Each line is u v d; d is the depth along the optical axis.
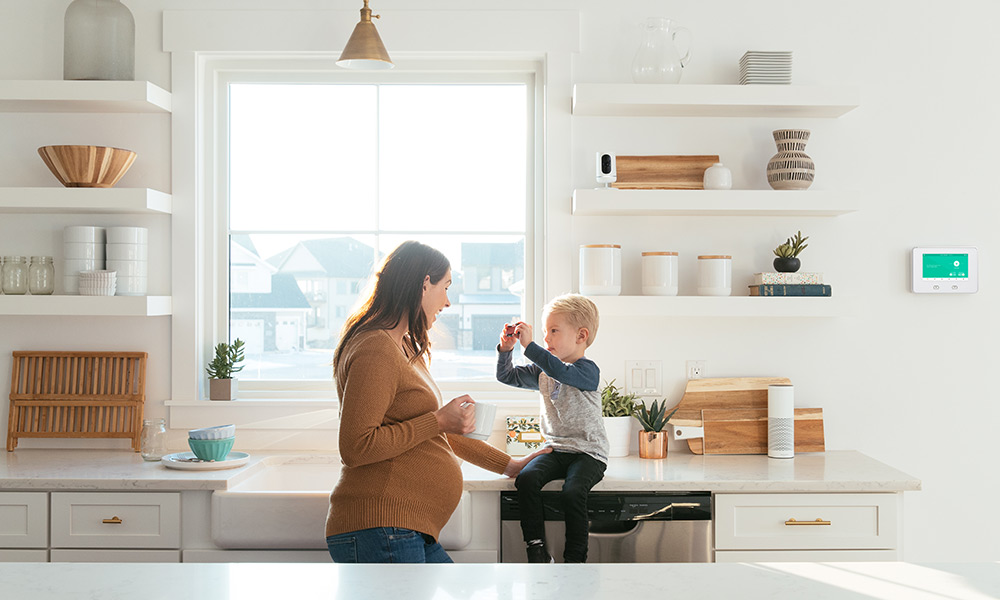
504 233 3.03
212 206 2.97
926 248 2.91
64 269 2.81
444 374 3.03
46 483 2.38
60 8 2.89
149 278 2.92
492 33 2.87
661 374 2.90
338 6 2.88
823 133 2.93
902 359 2.93
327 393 3.02
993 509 2.93
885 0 2.93
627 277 2.92
